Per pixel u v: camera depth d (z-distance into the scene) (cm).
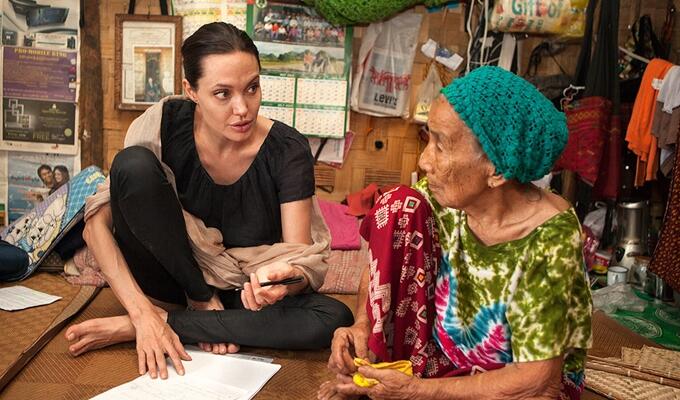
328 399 145
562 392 128
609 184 296
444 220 131
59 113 303
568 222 115
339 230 286
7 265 231
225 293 191
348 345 140
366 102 308
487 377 121
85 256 242
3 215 310
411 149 321
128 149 164
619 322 243
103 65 303
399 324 138
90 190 247
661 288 271
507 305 121
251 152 174
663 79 271
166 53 297
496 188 116
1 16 293
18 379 157
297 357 175
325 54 301
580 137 291
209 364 163
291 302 174
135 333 171
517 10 288
